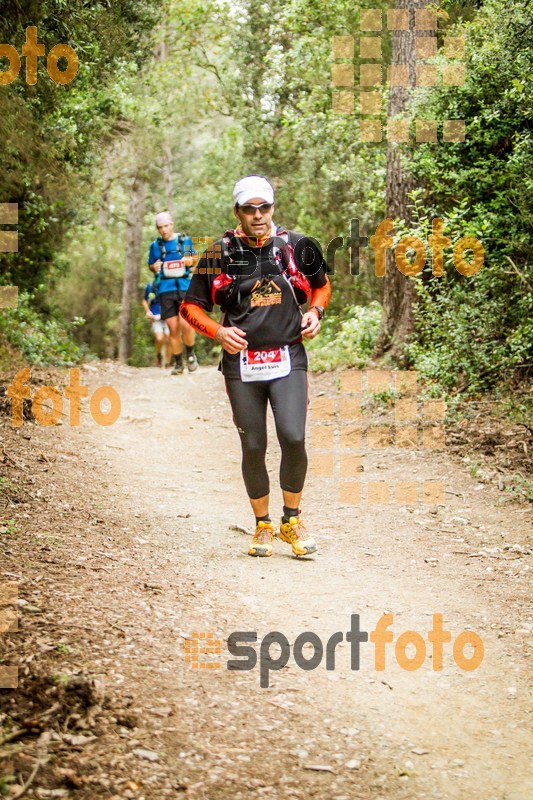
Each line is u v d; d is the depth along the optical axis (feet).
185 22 64.75
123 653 11.19
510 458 23.02
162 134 63.98
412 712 10.82
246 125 66.18
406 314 33.91
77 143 40.37
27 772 8.48
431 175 30.01
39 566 14.01
